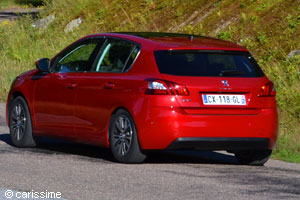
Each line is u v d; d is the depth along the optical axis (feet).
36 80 61.98
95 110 55.67
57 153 58.85
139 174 48.16
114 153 53.93
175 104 51.06
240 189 43.39
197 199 39.75
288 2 111.45
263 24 109.70
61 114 58.95
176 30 128.57
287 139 66.08
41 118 61.11
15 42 144.46
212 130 51.67
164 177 47.21
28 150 60.59
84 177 46.37
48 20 161.68
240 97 52.75
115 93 53.93
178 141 51.06
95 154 58.90
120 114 53.52
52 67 61.36
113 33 58.13
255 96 53.26
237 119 52.39
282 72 89.97
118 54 55.88
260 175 49.83
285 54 97.14
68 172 48.32
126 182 44.78
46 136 61.21
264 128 53.26
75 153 59.21
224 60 53.83
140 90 52.06
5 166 50.44
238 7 119.24
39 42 143.43
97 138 55.77
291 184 45.98
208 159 59.11
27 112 62.44
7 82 115.24
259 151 55.52
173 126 50.88
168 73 51.90
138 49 54.49
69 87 58.13
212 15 122.72
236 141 52.44
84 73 57.57
